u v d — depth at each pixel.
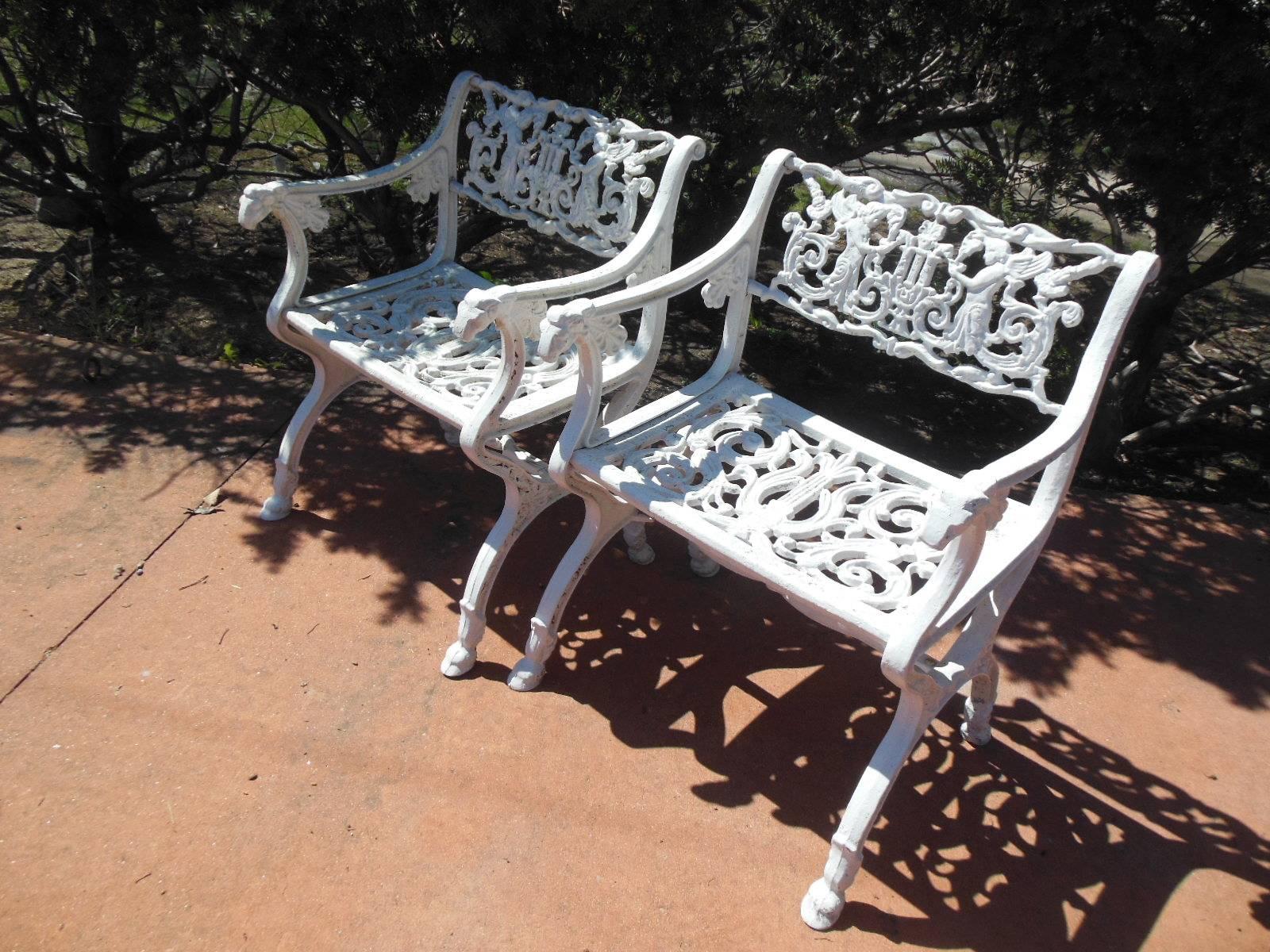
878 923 1.77
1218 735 2.18
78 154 4.15
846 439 2.06
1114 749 2.14
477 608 2.17
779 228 3.91
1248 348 4.36
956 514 1.35
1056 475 1.80
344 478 2.86
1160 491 3.37
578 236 2.52
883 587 2.47
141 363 3.30
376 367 2.26
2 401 3.03
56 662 2.16
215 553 2.53
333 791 1.93
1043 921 1.79
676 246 3.46
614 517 2.14
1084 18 2.59
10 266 3.94
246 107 4.62
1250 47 2.48
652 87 3.15
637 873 1.83
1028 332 1.86
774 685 2.27
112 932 1.65
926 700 1.66
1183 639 2.44
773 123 3.00
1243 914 1.81
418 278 2.74
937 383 3.90
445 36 3.02
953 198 3.34
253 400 3.18
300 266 2.46
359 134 3.77
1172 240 2.95
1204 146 2.55
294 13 2.81
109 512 2.62
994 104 3.01
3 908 1.67
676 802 1.97
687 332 4.09
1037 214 3.08
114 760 1.95
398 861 1.81
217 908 1.70
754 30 3.21
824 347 4.07
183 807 1.87
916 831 1.95
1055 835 1.95
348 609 2.39
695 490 1.91
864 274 2.12
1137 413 3.81
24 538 2.50
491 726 2.11
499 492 2.86
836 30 2.97
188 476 2.80
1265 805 2.02
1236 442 3.71
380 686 2.18
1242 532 2.83
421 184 2.73
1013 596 1.85
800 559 1.74
